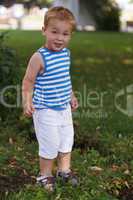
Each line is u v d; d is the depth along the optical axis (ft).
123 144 22.94
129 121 27.22
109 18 107.14
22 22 142.31
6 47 25.58
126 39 81.97
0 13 155.84
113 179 18.56
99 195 17.06
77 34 92.73
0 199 16.43
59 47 16.65
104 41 77.56
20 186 17.46
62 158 17.66
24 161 19.97
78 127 24.81
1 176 18.13
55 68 16.70
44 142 17.11
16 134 23.71
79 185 17.72
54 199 16.63
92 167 19.71
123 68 48.32
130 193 17.85
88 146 22.43
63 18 16.51
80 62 51.72
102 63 51.62
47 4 168.66
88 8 109.40
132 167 19.93
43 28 16.88
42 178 17.52
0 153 20.76
